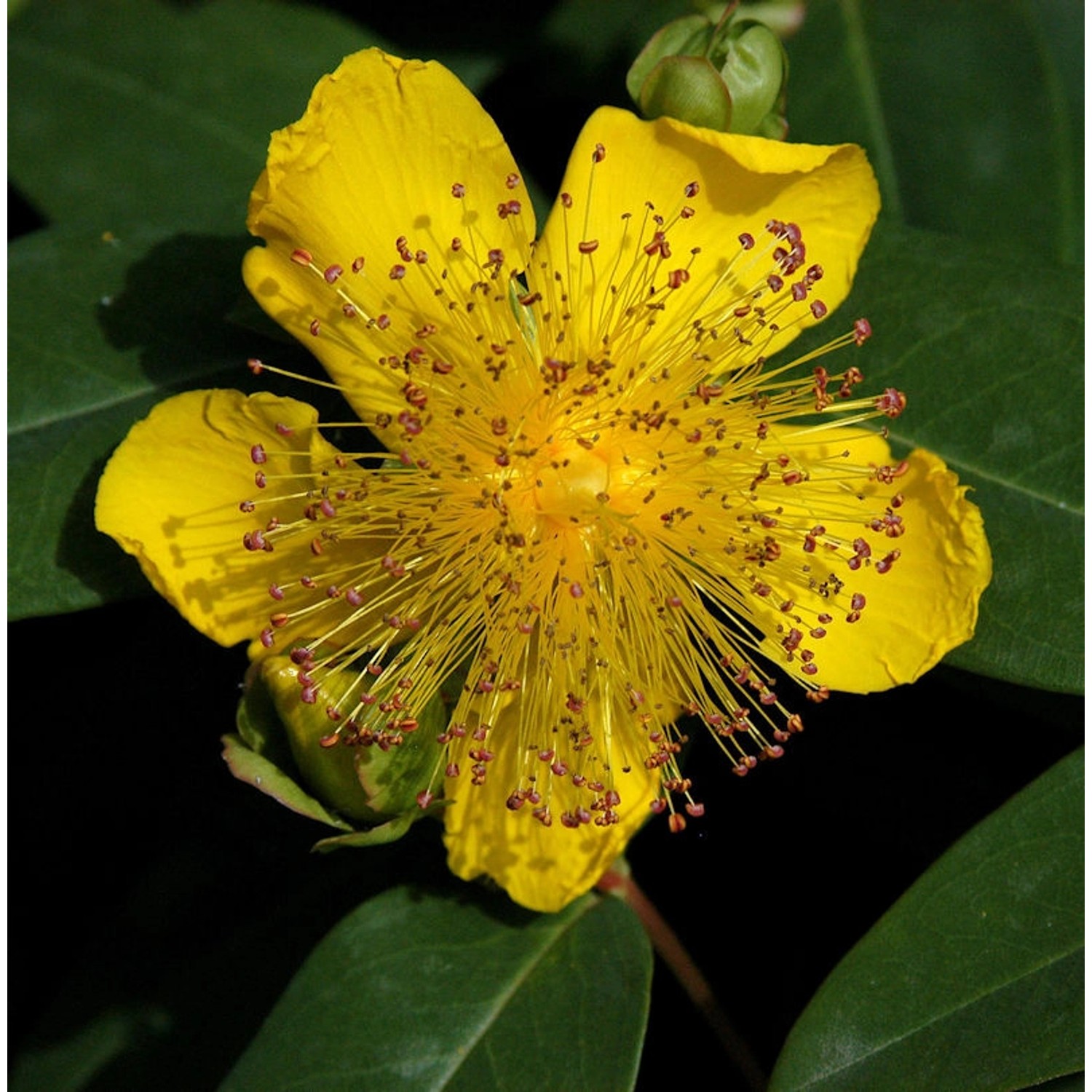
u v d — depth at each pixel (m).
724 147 0.29
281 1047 0.30
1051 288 0.31
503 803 0.30
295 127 0.29
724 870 0.32
